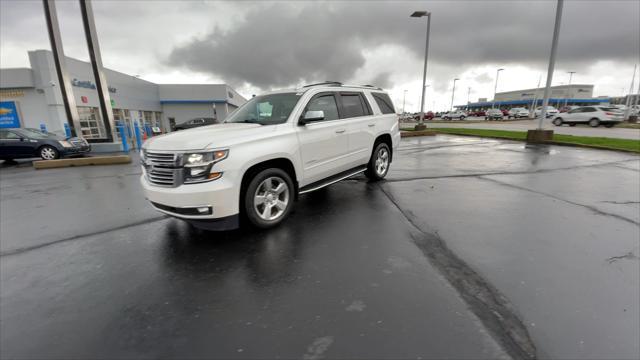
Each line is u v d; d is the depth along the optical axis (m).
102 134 24.28
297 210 4.71
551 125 26.78
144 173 3.85
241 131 3.73
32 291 2.74
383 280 2.73
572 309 2.28
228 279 2.83
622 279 2.68
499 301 2.39
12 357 1.98
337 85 5.35
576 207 4.67
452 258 3.10
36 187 7.39
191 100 37.47
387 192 5.65
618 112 22.97
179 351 1.99
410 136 18.52
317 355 1.90
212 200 3.28
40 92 20.02
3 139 12.38
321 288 2.64
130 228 4.22
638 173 7.13
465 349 1.92
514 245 3.38
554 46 12.70
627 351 1.88
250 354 1.94
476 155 10.28
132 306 2.49
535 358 1.84
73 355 1.98
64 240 3.89
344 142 5.09
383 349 1.93
